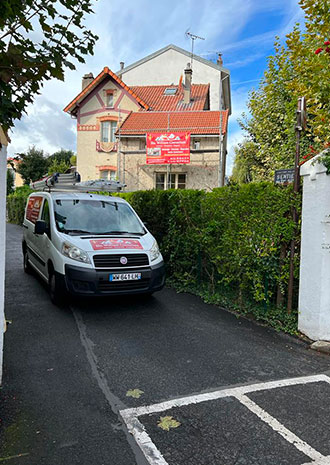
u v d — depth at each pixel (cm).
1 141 265
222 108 3291
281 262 560
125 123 2305
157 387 365
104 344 473
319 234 479
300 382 382
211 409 327
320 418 316
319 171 474
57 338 489
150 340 491
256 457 265
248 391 361
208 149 2127
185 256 798
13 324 541
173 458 262
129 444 276
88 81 2875
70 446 272
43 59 244
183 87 2728
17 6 226
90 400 337
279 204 541
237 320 582
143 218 969
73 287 573
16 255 1267
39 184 884
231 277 633
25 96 258
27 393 347
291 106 817
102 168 2522
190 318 588
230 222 629
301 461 262
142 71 3128
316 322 487
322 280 479
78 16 251
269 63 952
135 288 599
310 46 606
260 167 1178
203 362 426
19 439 279
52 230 657
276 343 491
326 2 491
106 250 591
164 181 2244
